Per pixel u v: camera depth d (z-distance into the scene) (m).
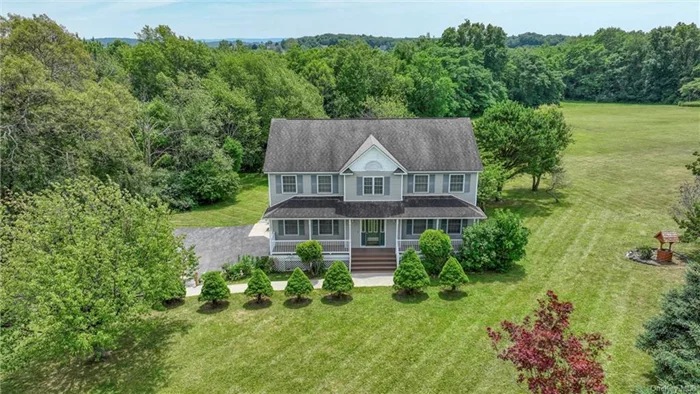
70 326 14.84
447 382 15.52
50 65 35.53
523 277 23.89
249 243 30.27
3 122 25.03
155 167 39.75
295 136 28.91
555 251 27.28
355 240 27.59
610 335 17.89
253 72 53.09
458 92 85.88
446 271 21.92
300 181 27.64
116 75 53.16
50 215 17.16
